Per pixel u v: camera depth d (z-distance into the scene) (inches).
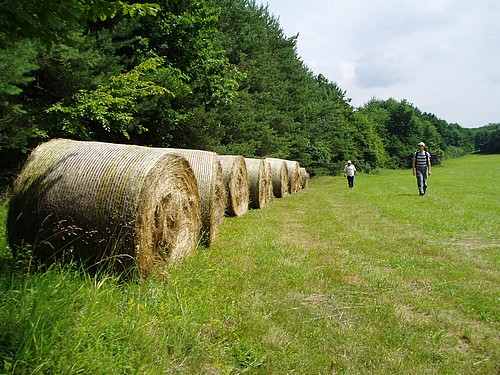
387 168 2055.9
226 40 786.8
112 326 104.6
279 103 1079.6
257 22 1057.5
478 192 629.0
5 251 161.5
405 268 198.8
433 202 478.6
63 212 147.4
